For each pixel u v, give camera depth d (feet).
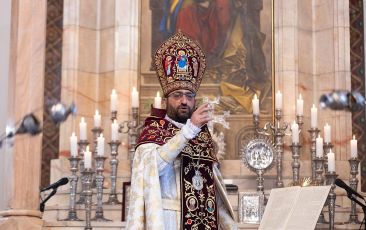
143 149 18.83
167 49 20.15
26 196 32.76
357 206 38.11
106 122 42.65
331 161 33.50
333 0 43.14
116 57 42.86
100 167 34.78
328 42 43.01
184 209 18.83
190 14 43.73
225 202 19.89
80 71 42.91
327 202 33.86
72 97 42.32
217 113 42.47
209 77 43.01
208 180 19.43
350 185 35.60
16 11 34.60
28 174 32.96
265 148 36.40
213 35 43.47
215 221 19.25
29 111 33.53
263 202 33.40
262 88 42.68
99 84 43.32
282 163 38.70
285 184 39.86
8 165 33.32
